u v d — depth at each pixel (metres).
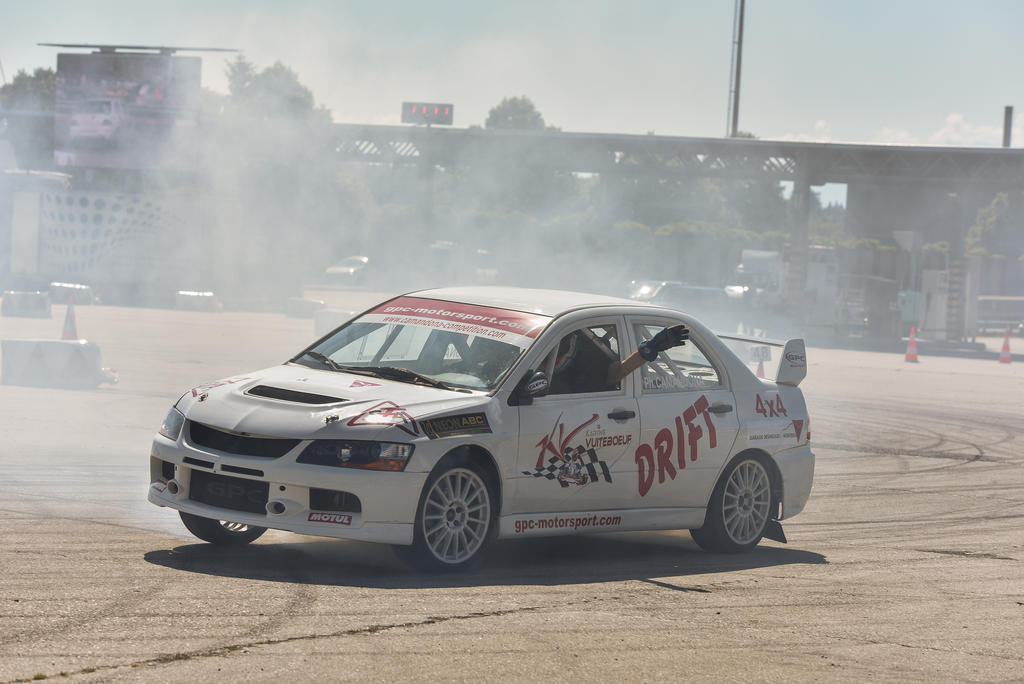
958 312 77.25
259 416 10.53
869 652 8.88
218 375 30.06
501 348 11.69
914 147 85.62
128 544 11.21
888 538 14.96
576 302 12.64
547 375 11.58
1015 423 30.94
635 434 12.15
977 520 16.66
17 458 16.61
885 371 48.16
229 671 7.35
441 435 10.58
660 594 10.56
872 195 120.81
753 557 13.15
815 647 8.93
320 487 10.12
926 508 17.58
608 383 12.12
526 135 91.75
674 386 12.79
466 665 7.84
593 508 11.88
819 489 19.12
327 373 11.73
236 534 11.59
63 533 11.59
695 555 13.02
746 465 13.43
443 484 10.70
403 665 7.74
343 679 7.34
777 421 13.74
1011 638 9.59
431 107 90.81
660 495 12.47
